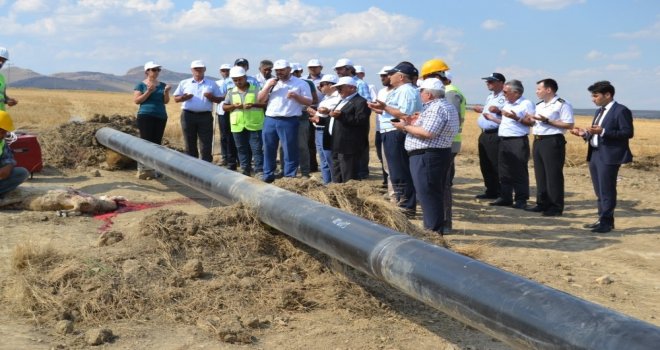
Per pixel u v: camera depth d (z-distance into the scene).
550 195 9.12
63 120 26.69
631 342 2.70
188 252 5.38
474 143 19.97
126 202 8.62
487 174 10.40
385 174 10.47
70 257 5.25
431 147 6.59
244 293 4.89
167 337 4.23
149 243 5.42
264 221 5.68
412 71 7.59
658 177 14.09
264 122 9.88
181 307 4.65
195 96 10.94
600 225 8.23
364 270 4.37
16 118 27.09
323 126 9.27
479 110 10.28
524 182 9.61
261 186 6.04
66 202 7.75
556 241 7.64
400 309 4.98
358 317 4.75
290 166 9.88
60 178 10.42
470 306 3.42
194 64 10.86
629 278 6.21
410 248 3.99
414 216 8.09
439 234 6.44
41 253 5.24
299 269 5.40
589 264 6.64
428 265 3.75
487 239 7.57
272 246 5.68
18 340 4.04
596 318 2.89
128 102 57.66
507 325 3.21
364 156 11.80
